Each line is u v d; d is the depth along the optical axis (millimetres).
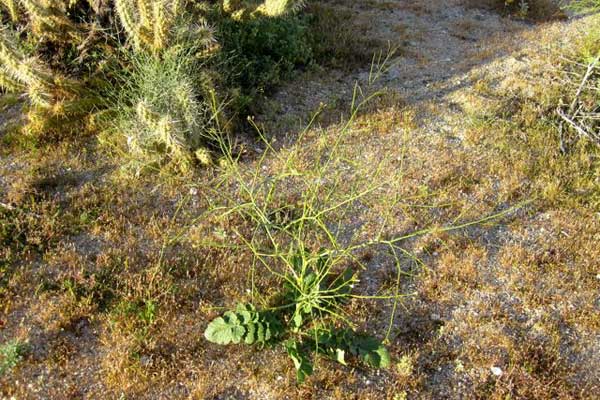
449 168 5996
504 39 8703
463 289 4785
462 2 10203
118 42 6340
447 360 4258
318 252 4871
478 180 5938
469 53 8312
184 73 5785
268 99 6883
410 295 4441
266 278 4695
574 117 6617
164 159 5754
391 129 6574
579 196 5734
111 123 5797
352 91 7254
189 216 5207
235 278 4703
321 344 4203
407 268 4945
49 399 3822
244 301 4504
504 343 4352
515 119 6777
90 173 5531
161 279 4578
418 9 9828
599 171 6035
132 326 4238
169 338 4211
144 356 4094
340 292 4613
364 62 7945
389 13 9602
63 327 4223
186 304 4465
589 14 9633
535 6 10047
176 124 5461
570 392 4102
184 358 4117
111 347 4129
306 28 8109
